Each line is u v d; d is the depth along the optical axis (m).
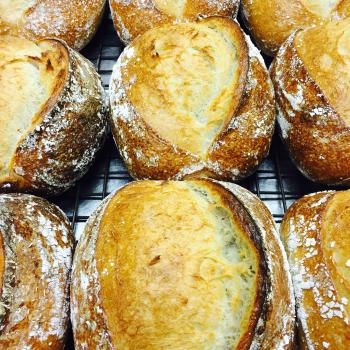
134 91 0.43
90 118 0.44
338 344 0.34
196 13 0.50
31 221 0.38
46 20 0.51
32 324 0.34
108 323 0.32
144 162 0.42
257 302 0.31
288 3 0.49
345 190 0.41
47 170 0.42
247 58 0.42
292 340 0.34
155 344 0.31
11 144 0.41
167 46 0.43
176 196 0.36
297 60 0.44
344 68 0.42
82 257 0.36
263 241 0.33
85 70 0.45
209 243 0.34
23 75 0.42
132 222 0.35
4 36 0.45
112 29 0.58
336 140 0.41
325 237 0.36
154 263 0.32
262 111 0.42
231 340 0.32
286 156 0.49
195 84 0.42
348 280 0.34
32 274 0.35
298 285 0.36
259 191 0.47
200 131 0.41
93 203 0.47
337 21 0.45
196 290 0.32
